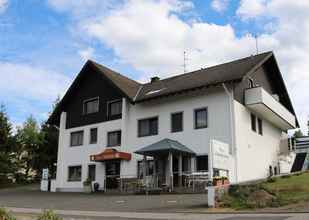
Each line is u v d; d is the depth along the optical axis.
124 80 35.25
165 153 27.83
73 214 16.12
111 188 31.50
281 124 34.91
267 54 30.66
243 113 28.42
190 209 16.05
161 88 32.09
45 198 25.84
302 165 35.31
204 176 25.84
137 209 17.30
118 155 30.52
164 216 14.18
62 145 36.31
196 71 33.34
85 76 35.97
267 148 32.28
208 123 27.91
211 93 28.23
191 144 28.36
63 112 37.03
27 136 52.19
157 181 27.78
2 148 46.66
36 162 51.50
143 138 30.86
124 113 32.22
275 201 15.80
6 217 11.30
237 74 27.06
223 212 14.62
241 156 27.16
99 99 34.56
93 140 34.28
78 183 34.19
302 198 15.73
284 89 34.75
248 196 16.69
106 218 14.15
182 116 29.28
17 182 48.34
